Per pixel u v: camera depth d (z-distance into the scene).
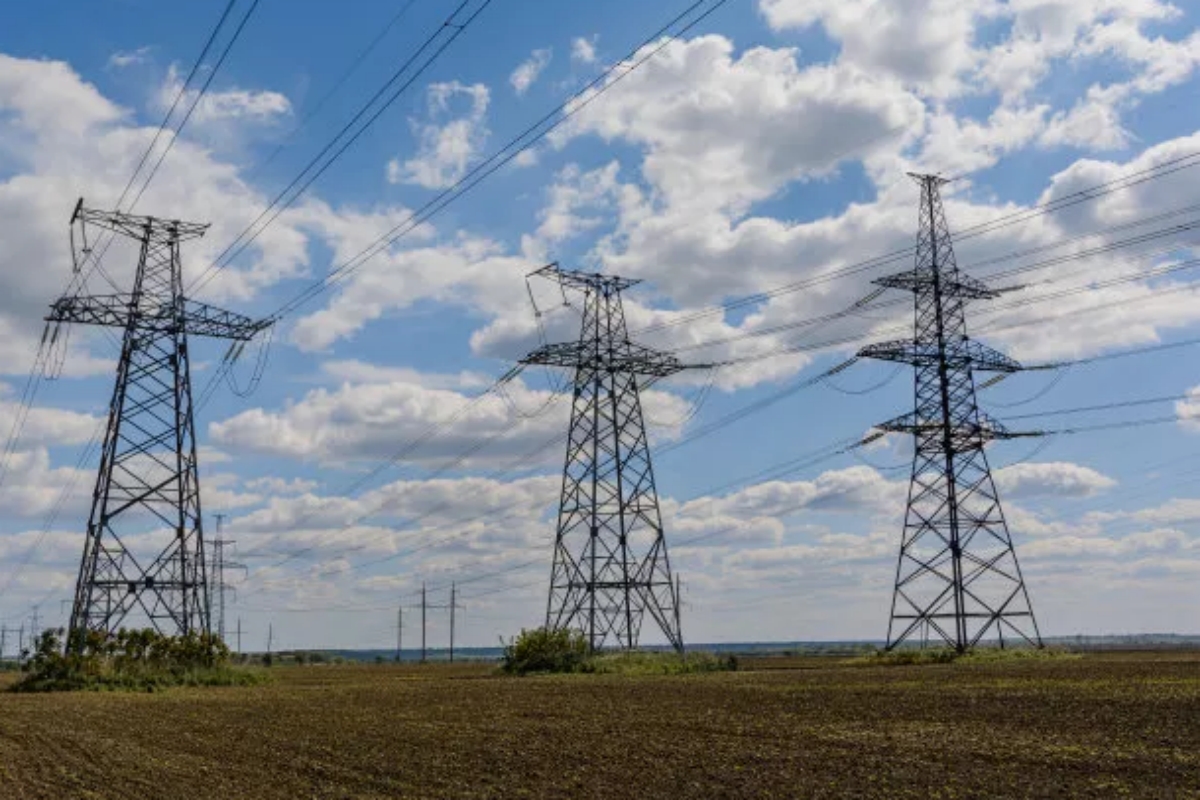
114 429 74.06
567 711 44.00
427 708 47.69
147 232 75.31
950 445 90.75
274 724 41.00
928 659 88.06
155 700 58.25
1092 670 64.62
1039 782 22.81
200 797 23.70
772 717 39.03
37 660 73.19
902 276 90.81
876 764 26.03
